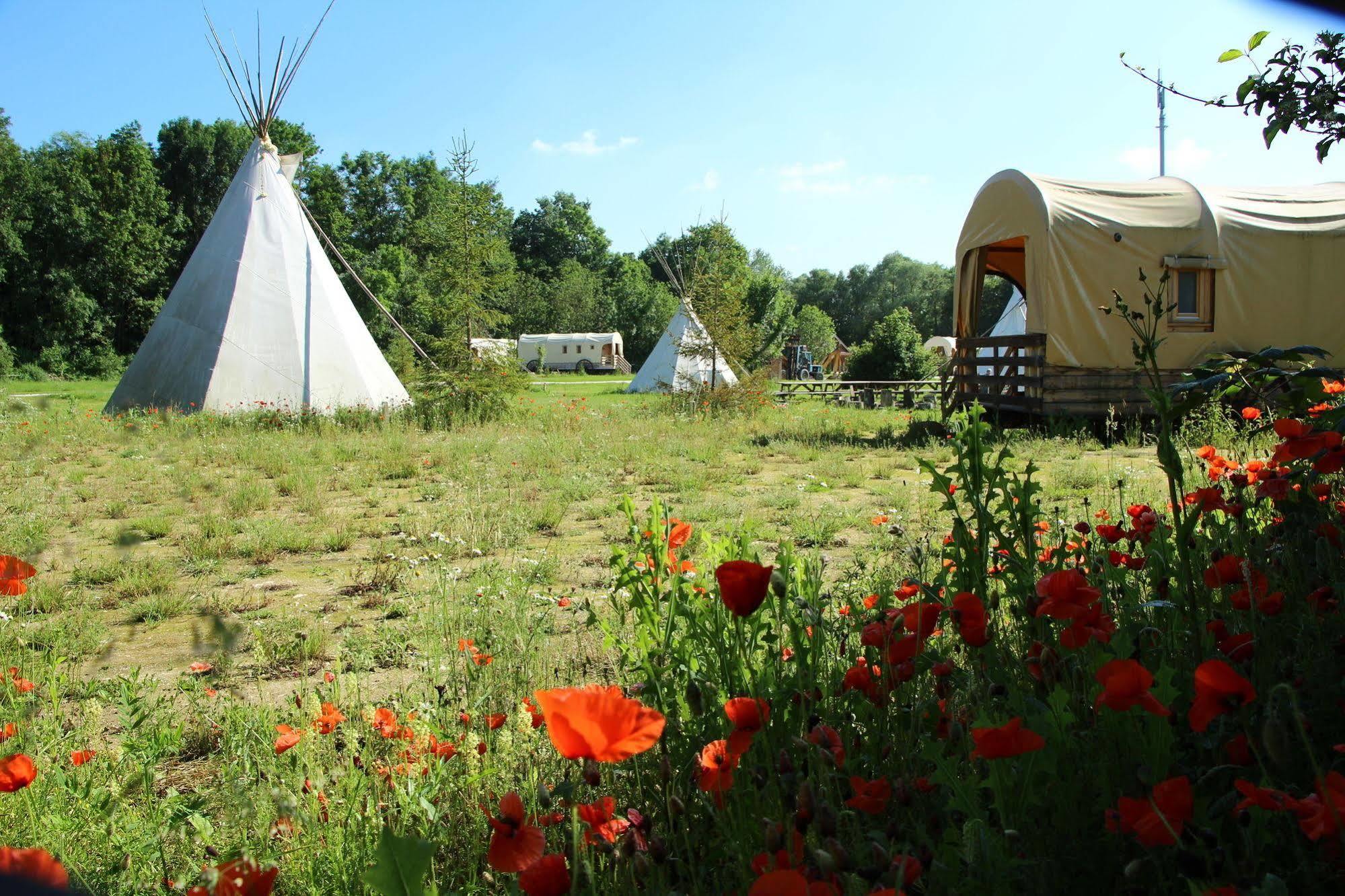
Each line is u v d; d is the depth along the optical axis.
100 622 4.60
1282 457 2.38
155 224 53.28
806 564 2.28
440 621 4.10
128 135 54.88
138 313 51.06
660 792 1.82
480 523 6.95
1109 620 1.74
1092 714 1.73
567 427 15.09
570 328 78.38
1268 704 1.21
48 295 46.72
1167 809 1.23
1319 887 1.21
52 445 12.05
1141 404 12.56
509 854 1.17
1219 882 1.25
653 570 2.16
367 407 16.08
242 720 2.85
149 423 13.97
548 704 1.03
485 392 16.48
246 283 16.42
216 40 17.22
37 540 6.39
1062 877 1.35
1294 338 12.79
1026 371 13.06
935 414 17.89
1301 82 3.28
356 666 3.60
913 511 7.09
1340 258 12.80
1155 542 2.60
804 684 1.92
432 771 2.13
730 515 7.29
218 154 58.66
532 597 4.35
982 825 1.28
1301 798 1.38
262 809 1.98
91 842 2.00
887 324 32.59
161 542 6.91
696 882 1.47
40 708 3.11
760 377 19.66
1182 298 12.58
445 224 16.97
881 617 1.89
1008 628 2.46
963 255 15.09
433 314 16.83
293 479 9.50
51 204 47.00
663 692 1.95
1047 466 9.47
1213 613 2.18
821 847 1.25
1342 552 2.36
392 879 0.97
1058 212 12.36
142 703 2.87
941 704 1.76
